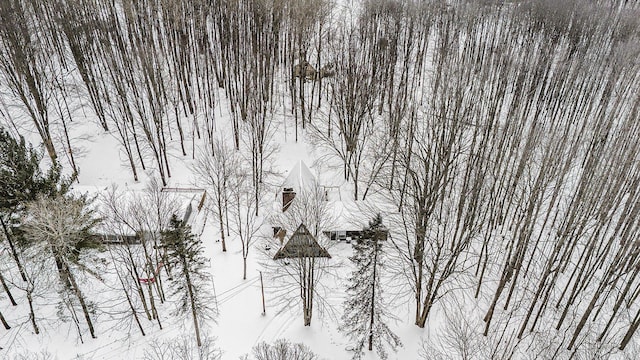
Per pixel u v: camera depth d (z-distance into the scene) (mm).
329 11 81125
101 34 60062
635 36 68688
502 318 42656
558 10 75312
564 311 40250
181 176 55562
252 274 46094
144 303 40000
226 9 65938
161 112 54062
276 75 67688
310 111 61688
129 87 58500
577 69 62250
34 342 40250
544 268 44250
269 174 55781
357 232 49125
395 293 44688
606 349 40000
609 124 49062
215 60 63875
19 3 54719
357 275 36594
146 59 56281
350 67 55156
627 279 45469
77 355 39531
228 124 61312
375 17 72250
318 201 46375
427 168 38906
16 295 43156
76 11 60812
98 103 56344
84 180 53719
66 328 41219
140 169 55406
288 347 39312
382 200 53750
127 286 43781
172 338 40969
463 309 43469
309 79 68938
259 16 64375
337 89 61938
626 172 47156
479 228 42312
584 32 72375
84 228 38906
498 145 52375
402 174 54219
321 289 44531
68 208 36750
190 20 64062
